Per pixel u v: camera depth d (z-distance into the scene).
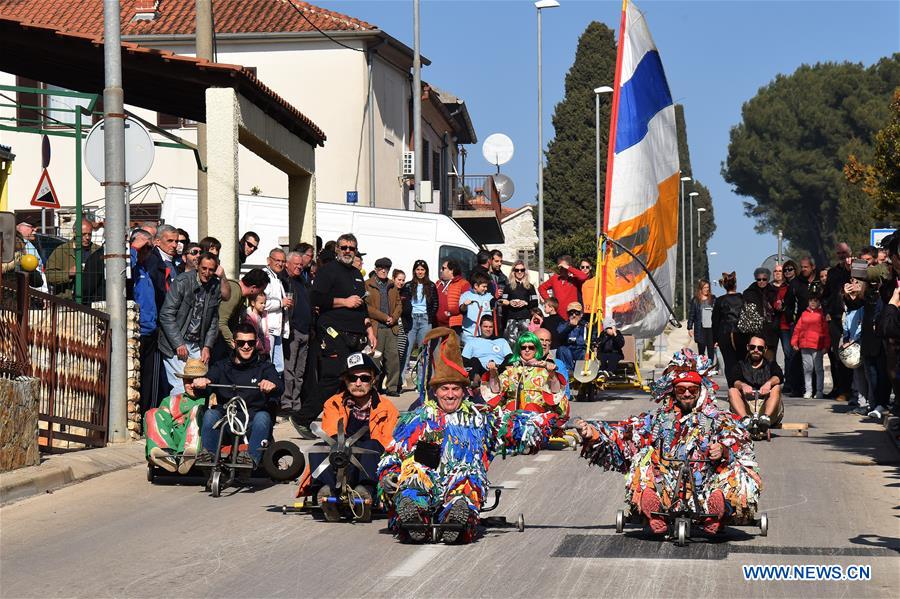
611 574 8.23
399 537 9.53
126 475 13.09
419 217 28.33
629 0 20.17
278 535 9.77
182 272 15.91
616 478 12.71
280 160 20.95
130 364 15.16
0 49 17.44
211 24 19.70
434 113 48.88
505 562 8.65
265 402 12.10
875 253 20.58
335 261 14.53
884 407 18.23
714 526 9.33
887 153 59.69
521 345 14.06
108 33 14.88
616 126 20.12
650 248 20.44
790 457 14.21
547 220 84.62
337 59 39.28
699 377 9.30
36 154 38.81
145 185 39.00
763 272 21.84
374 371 10.30
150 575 8.36
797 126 107.62
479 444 9.51
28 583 8.16
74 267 16.44
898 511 10.62
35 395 12.84
